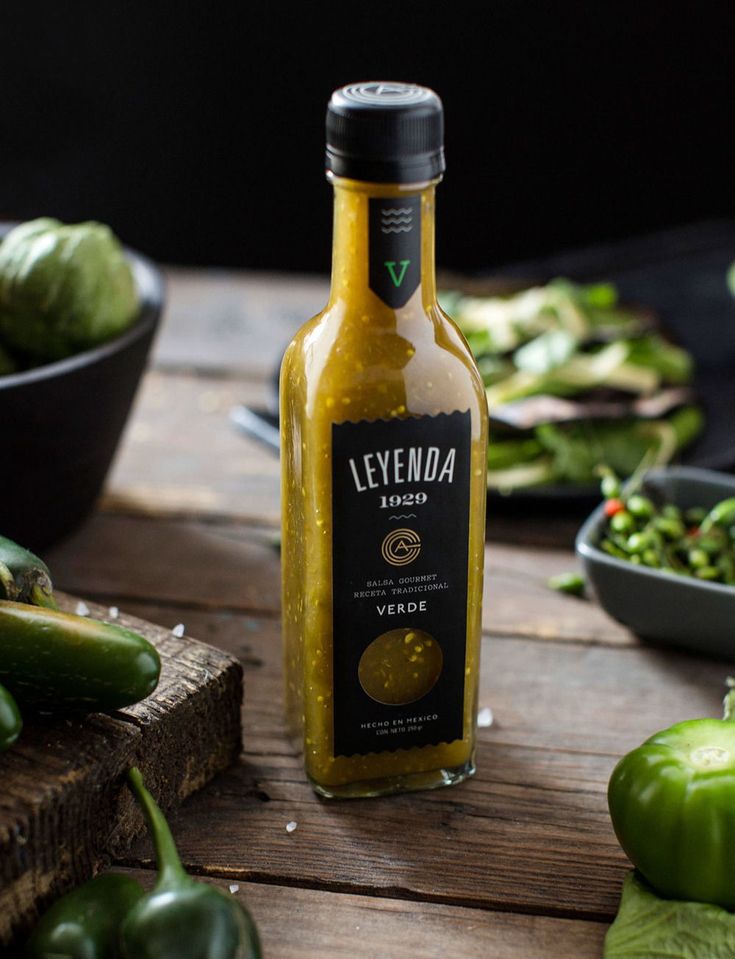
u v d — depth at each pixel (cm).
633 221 138
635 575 64
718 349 88
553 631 68
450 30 129
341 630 56
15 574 54
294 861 56
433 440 55
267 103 132
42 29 129
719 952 51
